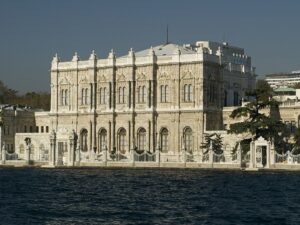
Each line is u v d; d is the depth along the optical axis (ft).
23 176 377.50
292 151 440.86
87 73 595.47
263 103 475.31
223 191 274.36
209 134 520.42
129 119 569.64
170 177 364.99
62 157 506.89
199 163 454.40
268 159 429.79
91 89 590.55
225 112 554.46
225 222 182.80
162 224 179.83
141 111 564.71
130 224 179.73
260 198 244.22
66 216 194.59
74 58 603.26
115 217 192.95
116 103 579.89
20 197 248.73
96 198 246.88
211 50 620.49
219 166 447.01
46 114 635.66
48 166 492.13
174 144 549.95
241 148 445.78
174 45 606.55
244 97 606.96
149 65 563.07
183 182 324.80
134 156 482.28
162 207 216.54
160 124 558.56
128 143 569.23
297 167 416.46
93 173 412.36
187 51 577.02
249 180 333.21
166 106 557.33
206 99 543.39
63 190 282.36
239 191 273.54
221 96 562.66
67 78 607.37
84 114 593.42
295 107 510.17
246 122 467.11
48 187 297.53
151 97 561.43
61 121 608.60
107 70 584.40
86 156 504.43
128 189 287.89
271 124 459.32
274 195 255.09
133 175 387.34
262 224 179.42
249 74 620.90
